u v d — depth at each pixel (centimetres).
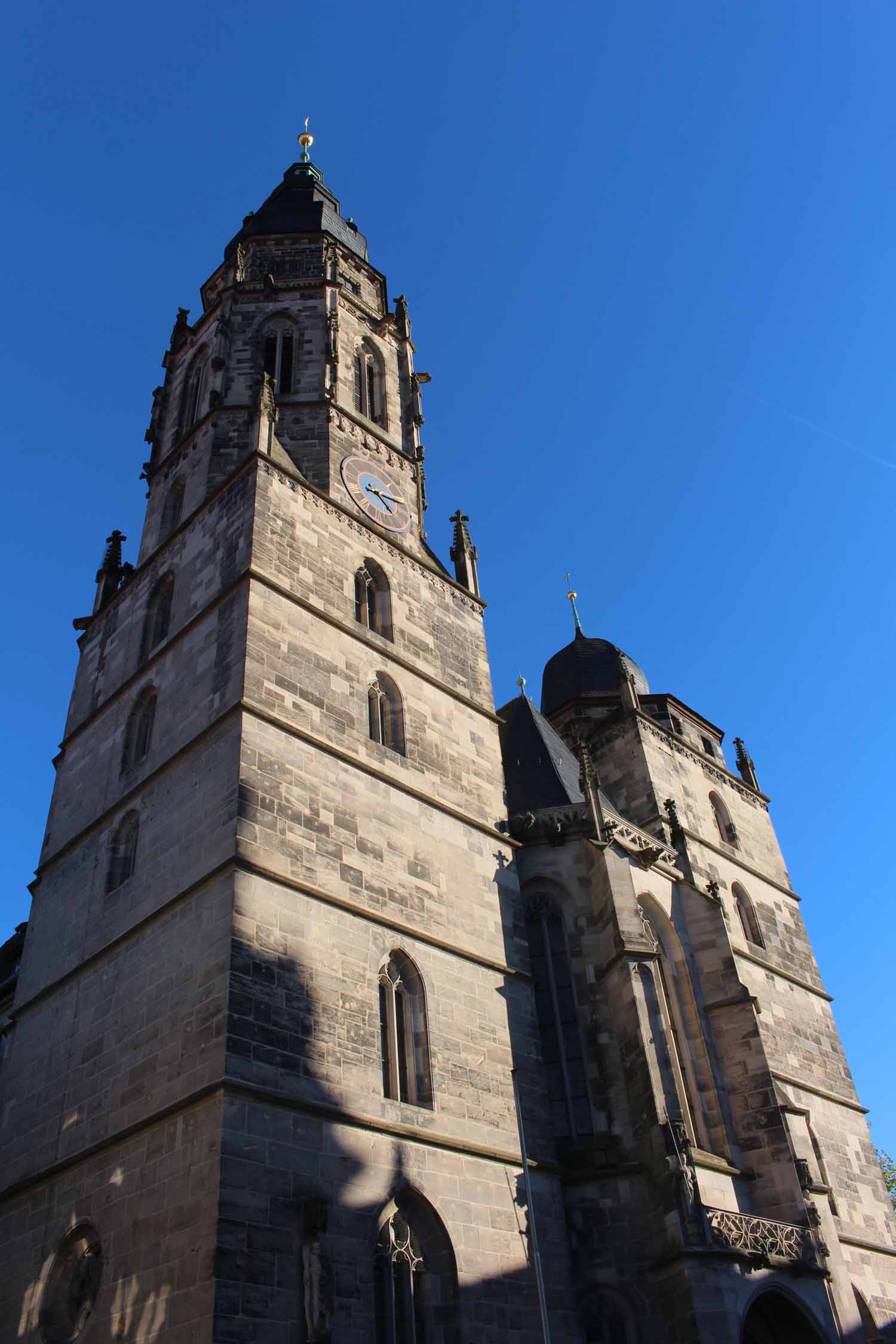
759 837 6031
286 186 6644
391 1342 2803
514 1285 3131
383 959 3397
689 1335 3133
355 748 3794
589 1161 3606
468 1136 3288
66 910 3891
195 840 3372
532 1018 3794
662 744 5766
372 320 5750
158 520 4891
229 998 2895
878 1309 4428
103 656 4688
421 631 4522
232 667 3678
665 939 4425
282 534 4159
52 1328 2864
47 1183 3188
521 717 5500
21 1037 3728
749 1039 4159
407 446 5388
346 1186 2867
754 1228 3497
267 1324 2508
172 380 5684
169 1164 2781
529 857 4369
